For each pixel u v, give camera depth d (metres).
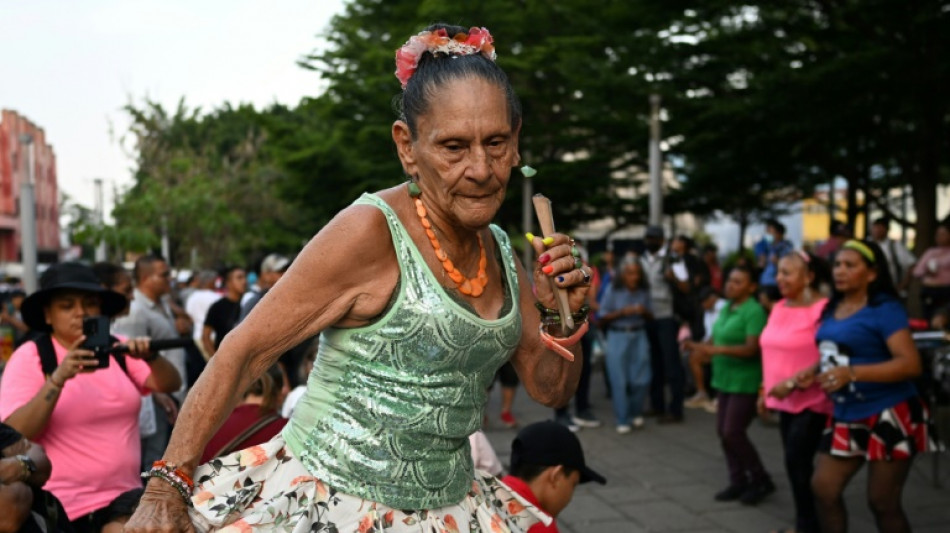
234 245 26.33
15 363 3.45
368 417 1.63
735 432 6.02
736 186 17.86
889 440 3.96
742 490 6.14
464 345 1.64
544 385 1.98
